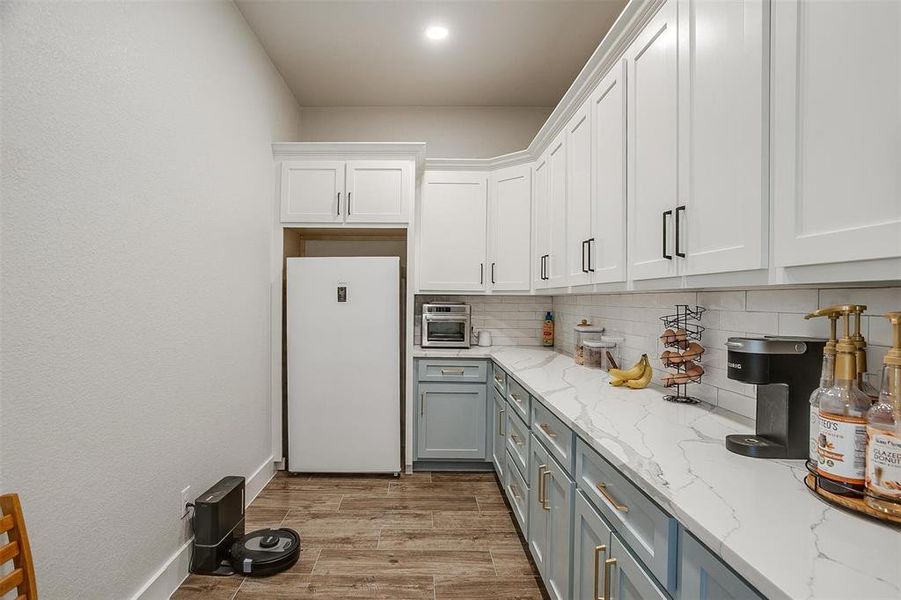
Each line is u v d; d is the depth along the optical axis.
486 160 3.42
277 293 3.06
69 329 1.32
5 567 1.14
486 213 3.48
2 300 1.12
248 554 2.01
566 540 1.50
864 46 0.75
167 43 1.79
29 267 1.19
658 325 2.06
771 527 0.76
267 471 2.96
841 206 0.79
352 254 3.72
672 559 0.88
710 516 0.80
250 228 2.66
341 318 3.05
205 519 1.98
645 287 1.58
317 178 3.11
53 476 1.27
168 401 1.82
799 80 0.89
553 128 2.61
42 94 1.22
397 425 3.08
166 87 1.79
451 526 2.42
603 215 1.89
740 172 1.05
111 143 1.48
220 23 2.26
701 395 1.72
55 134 1.27
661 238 1.43
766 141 0.97
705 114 1.20
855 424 0.84
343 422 3.06
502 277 3.38
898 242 0.69
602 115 1.91
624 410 1.57
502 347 3.68
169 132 1.81
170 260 1.82
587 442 1.31
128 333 1.57
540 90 3.46
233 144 2.42
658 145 1.45
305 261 3.04
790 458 1.09
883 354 1.02
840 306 0.95
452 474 3.19
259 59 2.79
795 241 0.89
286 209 3.08
